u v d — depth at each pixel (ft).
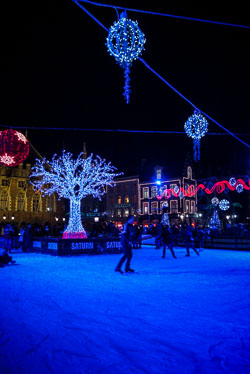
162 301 20.22
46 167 172.14
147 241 103.45
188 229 54.95
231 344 12.71
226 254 59.52
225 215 172.96
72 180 59.11
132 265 40.68
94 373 10.31
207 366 10.78
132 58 19.69
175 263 43.09
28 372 10.39
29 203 168.96
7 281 28.25
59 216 178.60
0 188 162.09
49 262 44.65
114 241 59.57
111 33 19.43
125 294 22.44
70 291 23.61
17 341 13.20
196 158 29.35
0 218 158.71
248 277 30.42
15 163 38.47
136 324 15.38
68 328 14.87
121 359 11.35
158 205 177.68
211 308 18.43
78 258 50.85
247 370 10.50
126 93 19.94
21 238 63.67
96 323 15.61
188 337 13.51
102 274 32.50
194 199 179.93
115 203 196.24
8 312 17.83
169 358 11.41
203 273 33.14
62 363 11.06
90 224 170.91
